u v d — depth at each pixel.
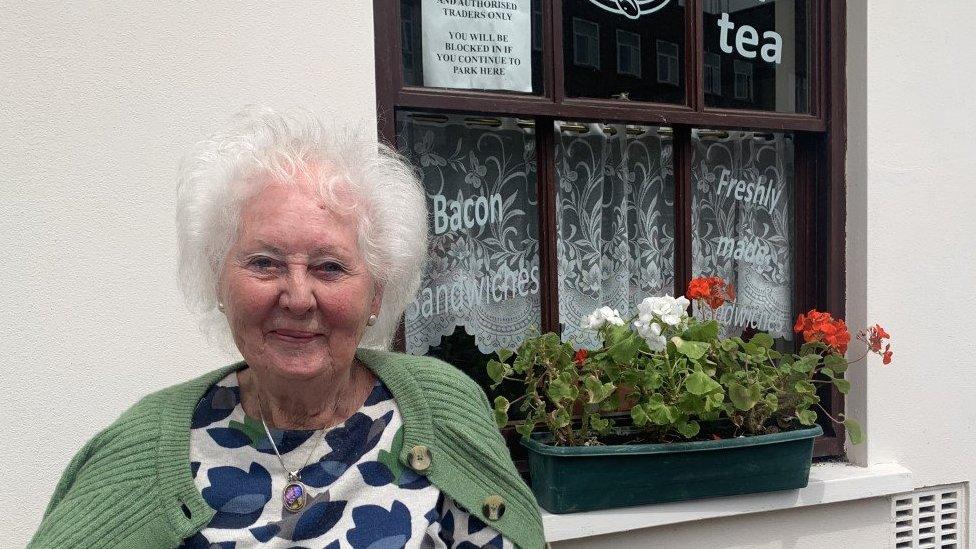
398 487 1.12
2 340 1.60
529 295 2.26
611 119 2.23
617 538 2.02
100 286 1.66
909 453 2.40
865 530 2.32
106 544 1.02
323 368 1.07
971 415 2.48
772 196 2.50
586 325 2.01
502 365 2.00
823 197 2.42
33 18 1.60
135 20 1.67
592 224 2.31
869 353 2.34
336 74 1.84
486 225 2.21
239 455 1.10
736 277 2.47
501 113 2.13
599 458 1.88
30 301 1.62
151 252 1.70
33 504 1.63
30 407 1.62
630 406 2.06
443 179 2.16
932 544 2.47
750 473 1.99
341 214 1.06
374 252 1.12
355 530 1.08
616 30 2.26
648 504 1.97
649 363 1.91
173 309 1.72
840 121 2.39
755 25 2.40
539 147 2.23
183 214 1.10
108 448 1.08
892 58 2.34
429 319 2.16
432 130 2.14
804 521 2.23
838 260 2.40
